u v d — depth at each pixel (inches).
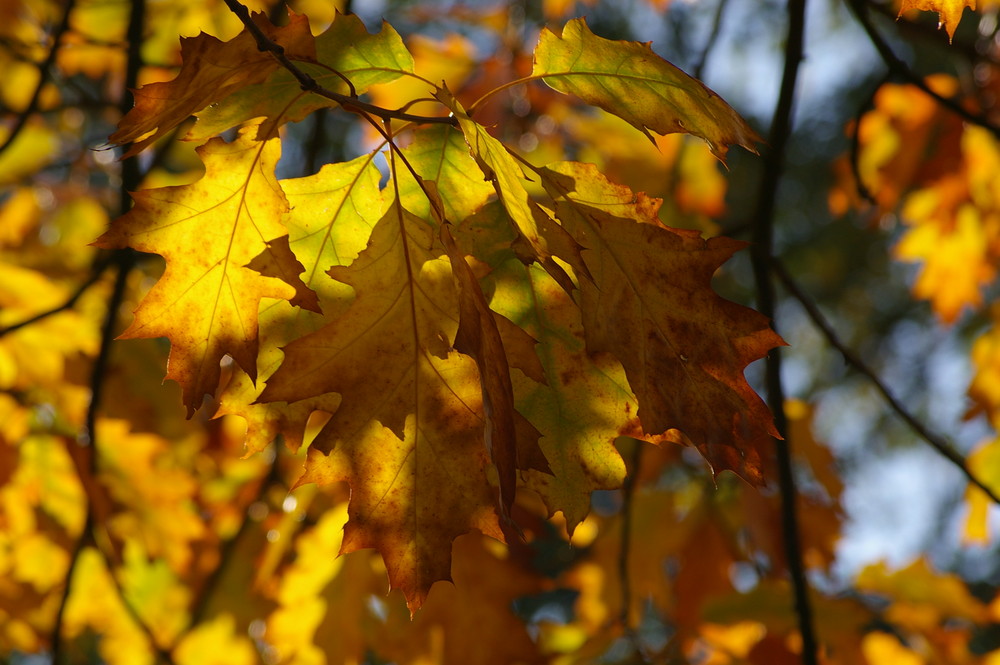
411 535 36.5
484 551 54.7
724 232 51.1
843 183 64.8
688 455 65.9
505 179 35.8
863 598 63.6
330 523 56.2
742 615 54.9
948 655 56.0
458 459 36.6
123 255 51.1
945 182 63.6
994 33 55.1
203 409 62.1
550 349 37.9
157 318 36.7
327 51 36.5
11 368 58.9
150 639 54.9
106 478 58.8
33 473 60.0
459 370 36.8
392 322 36.7
